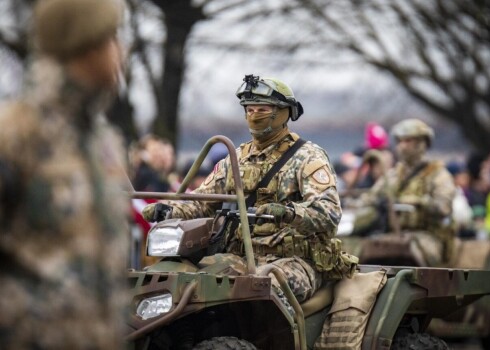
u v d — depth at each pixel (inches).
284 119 506.9
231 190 507.8
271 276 480.1
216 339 449.1
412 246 792.9
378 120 2320.4
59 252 257.1
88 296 258.2
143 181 836.0
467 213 1029.8
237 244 496.7
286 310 460.8
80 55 265.1
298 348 470.0
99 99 268.1
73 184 258.8
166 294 438.6
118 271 265.9
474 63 1552.7
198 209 517.3
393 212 805.9
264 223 496.7
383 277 513.0
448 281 531.8
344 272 507.8
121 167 277.1
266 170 502.9
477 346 948.0
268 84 501.7
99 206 262.2
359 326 496.7
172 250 470.3
